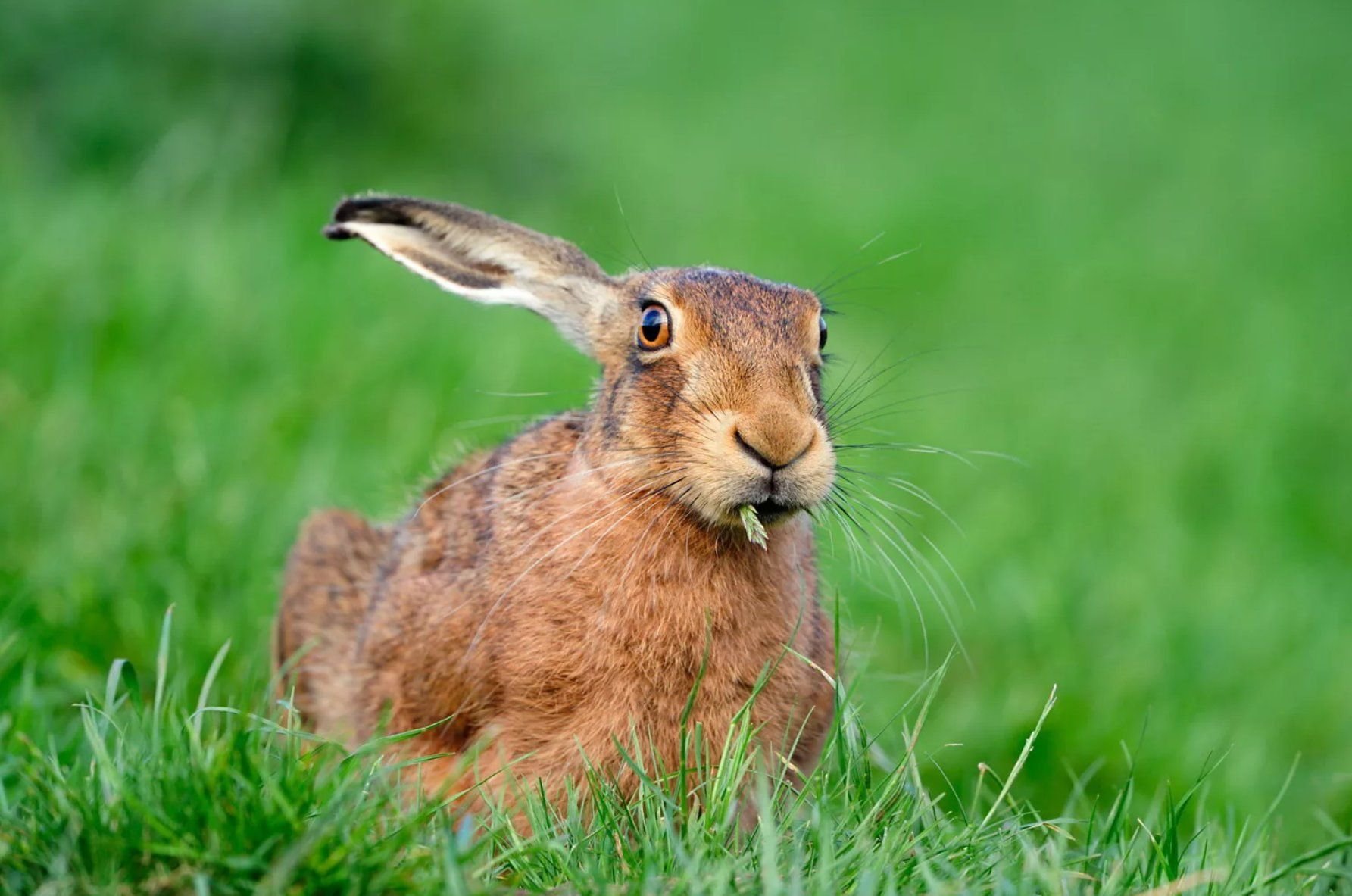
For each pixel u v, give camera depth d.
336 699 8.95
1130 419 18.25
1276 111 37.16
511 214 21.77
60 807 5.93
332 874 5.61
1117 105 36.38
